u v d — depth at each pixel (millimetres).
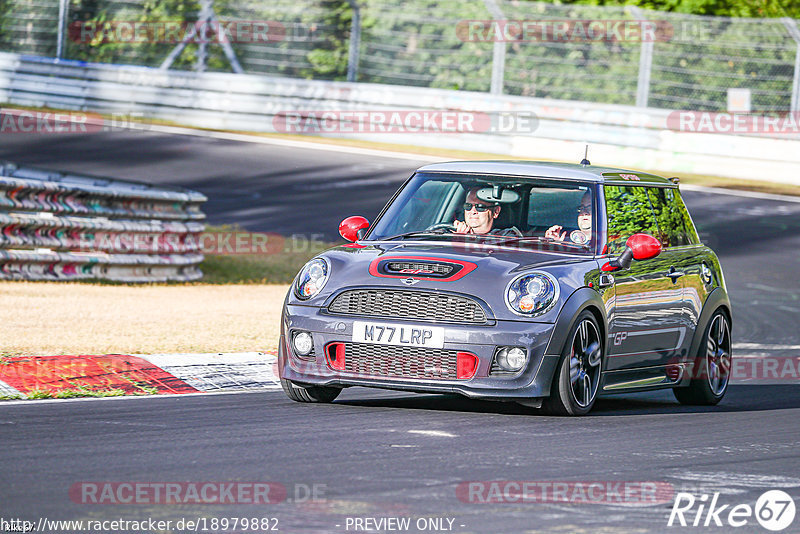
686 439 24281
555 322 25516
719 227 73438
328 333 25984
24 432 22000
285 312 26812
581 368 26453
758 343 45438
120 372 29438
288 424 23953
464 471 19734
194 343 35125
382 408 26719
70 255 50906
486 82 107688
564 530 16141
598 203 28500
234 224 69812
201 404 26547
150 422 23672
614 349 27656
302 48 112125
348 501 17312
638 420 26781
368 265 26500
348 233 29266
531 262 26562
